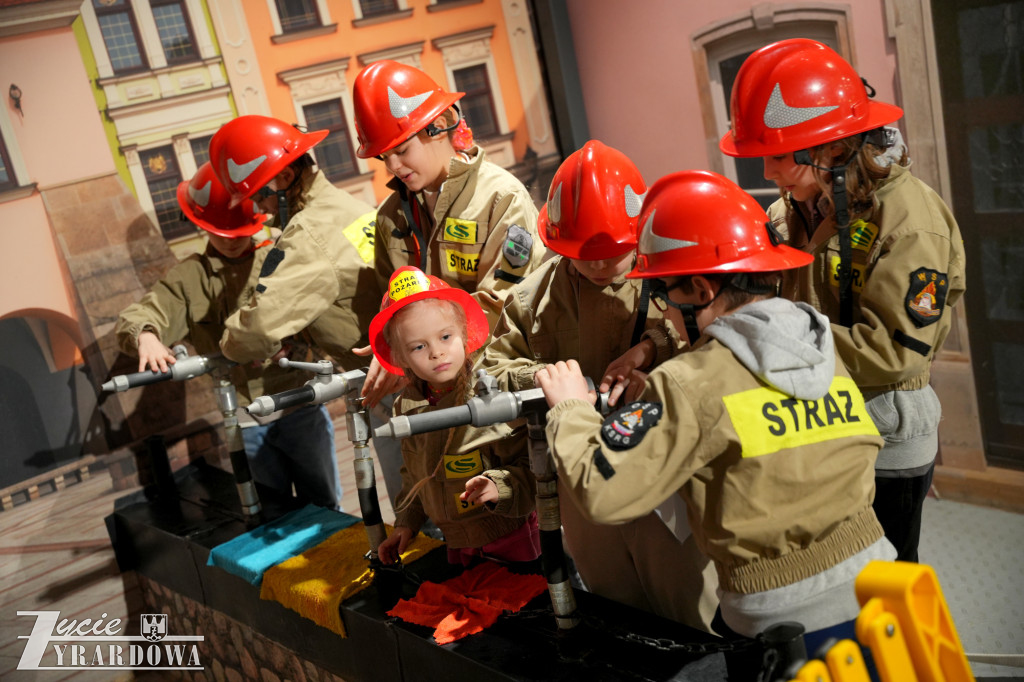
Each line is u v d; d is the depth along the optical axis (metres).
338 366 2.91
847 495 1.40
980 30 3.41
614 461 1.37
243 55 3.80
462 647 1.88
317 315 2.73
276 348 2.69
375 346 2.00
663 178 1.59
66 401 3.45
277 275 2.66
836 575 1.40
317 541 2.67
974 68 3.48
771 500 1.37
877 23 3.71
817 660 1.26
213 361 2.86
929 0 3.49
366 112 2.43
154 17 3.55
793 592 1.40
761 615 1.41
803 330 1.45
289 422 3.24
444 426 1.59
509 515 1.93
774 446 1.36
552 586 1.77
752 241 1.49
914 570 1.24
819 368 1.41
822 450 1.39
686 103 4.50
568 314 2.04
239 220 3.06
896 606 1.24
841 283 1.85
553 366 1.62
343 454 3.98
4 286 3.31
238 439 2.88
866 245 1.82
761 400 1.38
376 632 2.10
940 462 4.01
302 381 3.20
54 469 3.43
